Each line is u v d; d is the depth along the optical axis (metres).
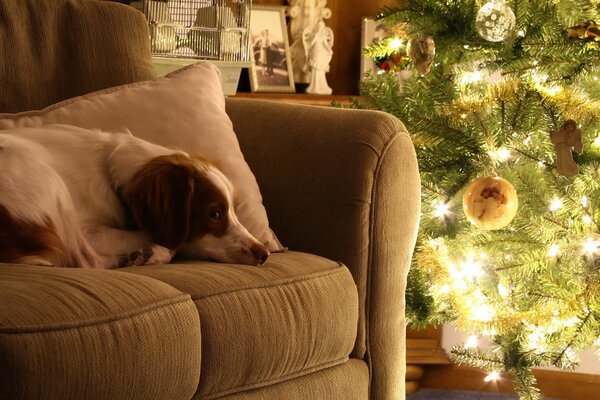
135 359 1.23
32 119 1.67
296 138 1.86
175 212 1.57
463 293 2.20
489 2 2.08
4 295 1.16
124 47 1.99
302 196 1.81
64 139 1.58
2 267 1.30
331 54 3.57
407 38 2.42
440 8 2.26
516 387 2.19
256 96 3.13
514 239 2.17
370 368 1.78
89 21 1.96
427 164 2.25
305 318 1.53
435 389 2.85
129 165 1.57
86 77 1.93
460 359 2.31
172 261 1.60
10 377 1.08
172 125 1.75
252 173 1.83
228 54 2.85
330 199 1.78
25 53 1.86
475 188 2.05
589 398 2.76
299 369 1.55
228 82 2.87
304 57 3.55
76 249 1.49
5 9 1.86
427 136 2.22
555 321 2.09
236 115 1.98
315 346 1.56
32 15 1.90
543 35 2.13
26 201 1.43
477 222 2.06
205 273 1.46
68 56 1.93
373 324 1.78
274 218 1.85
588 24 2.08
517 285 2.18
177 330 1.30
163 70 2.73
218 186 1.61
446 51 2.26
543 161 2.21
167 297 1.31
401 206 1.81
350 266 1.76
